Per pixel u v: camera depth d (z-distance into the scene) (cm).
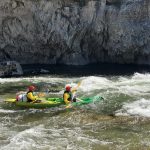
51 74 2330
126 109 1523
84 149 1144
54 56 2683
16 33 2578
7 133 1275
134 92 1767
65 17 2552
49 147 1154
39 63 2711
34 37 2605
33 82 2084
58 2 2511
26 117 1463
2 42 2597
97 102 1616
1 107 1603
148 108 1527
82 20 2567
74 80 2122
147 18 2573
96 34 2627
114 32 2600
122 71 2417
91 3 2538
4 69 2345
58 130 1301
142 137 1238
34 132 1276
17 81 2117
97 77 2170
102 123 1373
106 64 2688
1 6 2477
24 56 2678
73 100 1619
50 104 1586
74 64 2655
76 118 1432
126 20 2575
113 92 1766
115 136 1248
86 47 2664
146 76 2217
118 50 2647
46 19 2542
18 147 1148
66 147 1156
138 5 2550
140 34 2595
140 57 2666
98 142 1198
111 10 2562
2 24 2544
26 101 1628
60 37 2581
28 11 2519
